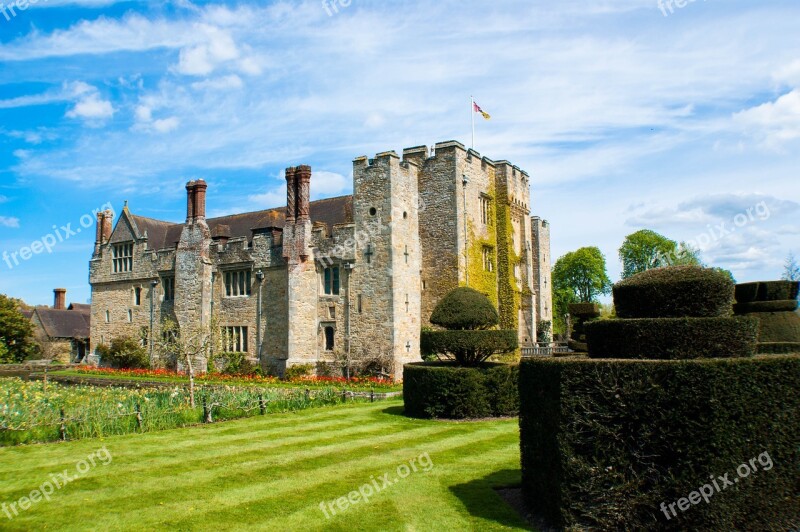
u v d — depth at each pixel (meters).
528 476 9.54
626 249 63.25
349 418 18.91
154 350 41.22
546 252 49.00
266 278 35.44
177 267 39.22
